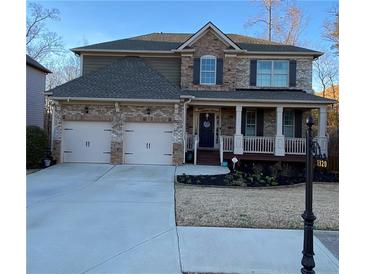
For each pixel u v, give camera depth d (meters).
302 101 17.11
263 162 17.92
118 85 17.33
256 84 19.59
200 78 19.36
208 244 5.92
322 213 8.32
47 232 6.36
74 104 16.84
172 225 6.95
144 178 13.11
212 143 19.55
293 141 17.72
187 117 19.41
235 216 7.78
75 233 6.34
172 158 16.75
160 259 5.23
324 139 17.39
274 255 5.51
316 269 5.01
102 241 5.94
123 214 7.74
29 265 4.88
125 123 16.89
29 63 21.19
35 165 15.45
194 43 19.48
